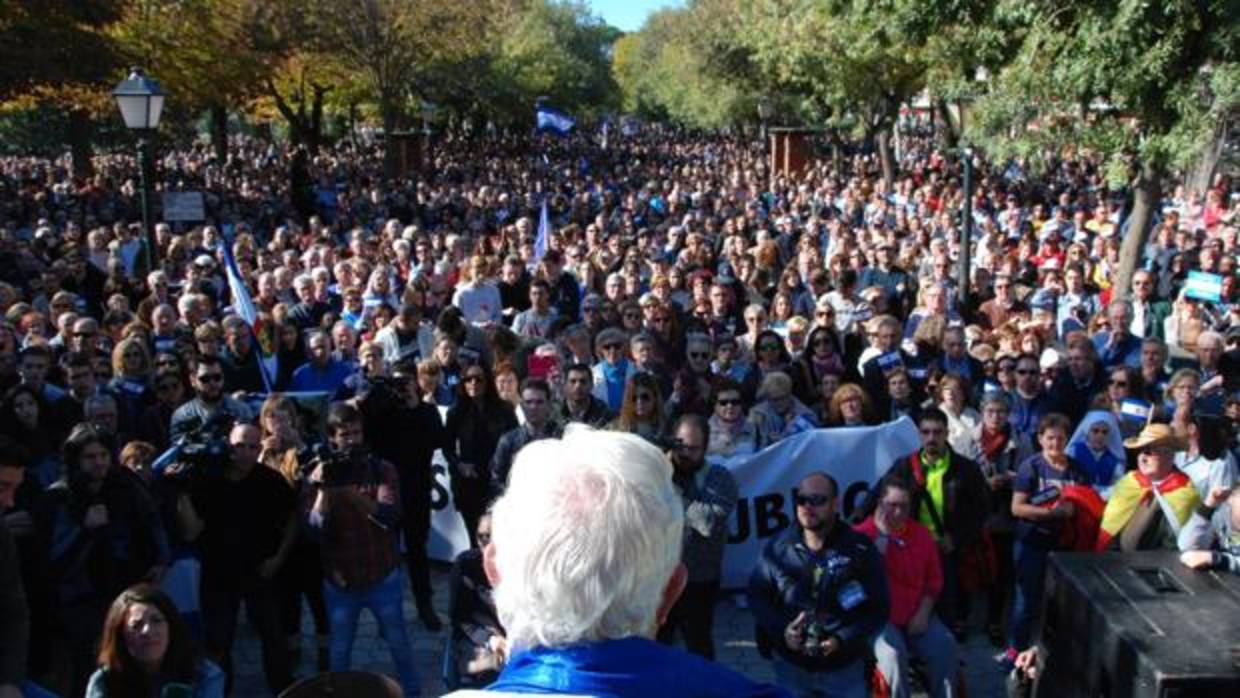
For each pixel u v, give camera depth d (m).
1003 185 30.48
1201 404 8.30
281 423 6.92
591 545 1.47
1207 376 9.38
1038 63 12.23
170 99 35.53
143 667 4.80
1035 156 12.70
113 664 4.80
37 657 5.95
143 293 13.02
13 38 26.34
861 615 5.32
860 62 28.66
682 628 6.22
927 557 5.87
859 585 5.32
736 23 42.84
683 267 14.19
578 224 23.22
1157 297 12.57
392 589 6.28
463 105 70.06
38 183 31.23
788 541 5.48
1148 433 6.20
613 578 1.47
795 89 41.94
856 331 10.27
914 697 6.36
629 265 14.12
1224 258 14.24
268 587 6.39
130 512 5.94
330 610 6.24
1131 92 11.45
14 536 5.53
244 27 37.59
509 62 69.56
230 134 73.69
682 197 28.11
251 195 32.34
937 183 29.77
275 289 12.57
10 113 49.72
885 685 5.61
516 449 6.98
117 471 5.97
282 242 17.91
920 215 23.14
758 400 8.51
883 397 8.94
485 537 5.07
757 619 5.51
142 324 9.95
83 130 36.31
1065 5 11.77
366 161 52.03
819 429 7.84
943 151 35.25
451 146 67.62
